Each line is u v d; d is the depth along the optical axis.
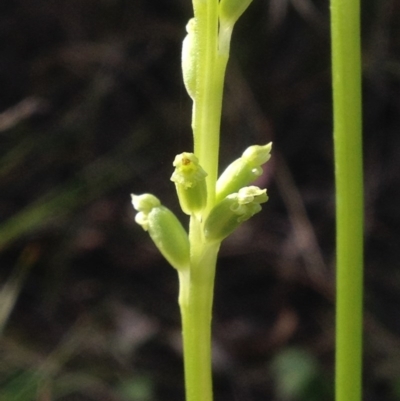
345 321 0.07
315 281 0.21
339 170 0.07
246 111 0.22
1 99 0.23
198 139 0.06
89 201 0.22
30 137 0.22
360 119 0.07
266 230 0.22
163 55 0.23
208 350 0.07
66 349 0.19
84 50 0.22
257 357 0.20
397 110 0.22
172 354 0.20
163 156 0.22
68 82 0.23
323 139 0.23
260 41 0.22
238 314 0.21
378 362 0.20
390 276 0.22
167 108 0.23
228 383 0.20
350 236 0.07
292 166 0.23
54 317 0.21
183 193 0.06
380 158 0.23
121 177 0.22
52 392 0.18
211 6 0.06
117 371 0.19
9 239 0.20
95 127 0.23
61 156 0.22
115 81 0.23
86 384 0.18
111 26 0.23
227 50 0.06
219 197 0.06
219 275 0.22
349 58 0.07
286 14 0.22
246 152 0.06
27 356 0.19
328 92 0.22
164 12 0.23
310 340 0.20
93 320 0.20
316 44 0.22
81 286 0.21
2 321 0.17
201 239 0.06
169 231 0.06
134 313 0.21
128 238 0.22
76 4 0.23
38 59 0.23
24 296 0.21
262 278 0.22
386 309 0.21
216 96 0.06
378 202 0.22
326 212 0.22
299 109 0.22
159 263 0.22
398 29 0.21
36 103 0.18
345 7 0.07
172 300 0.21
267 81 0.22
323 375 0.19
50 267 0.21
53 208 0.21
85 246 0.22
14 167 0.22
